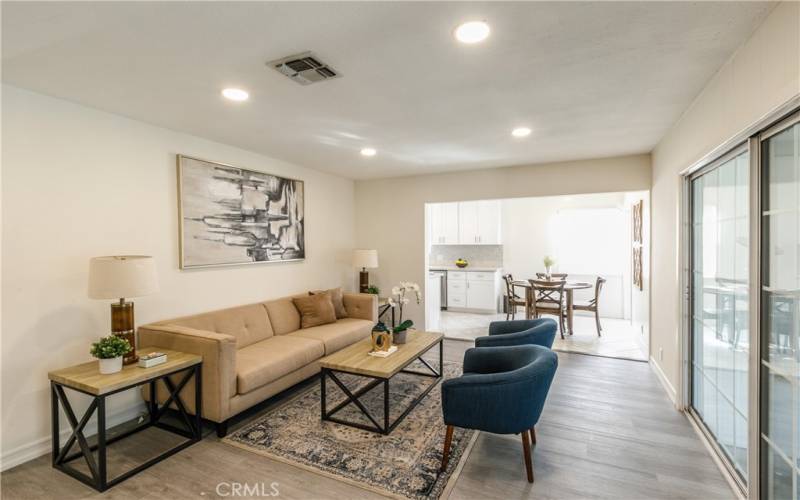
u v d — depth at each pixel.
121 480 2.25
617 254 7.18
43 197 2.54
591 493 2.15
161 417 3.06
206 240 3.61
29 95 2.47
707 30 1.81
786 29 1.55
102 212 2.86
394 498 2.11
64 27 1.74
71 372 2.40
